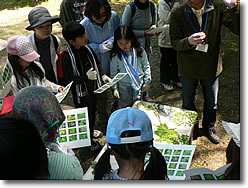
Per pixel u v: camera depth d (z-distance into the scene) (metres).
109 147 1.55
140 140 1.44
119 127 1.45
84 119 2.78
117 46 3.25
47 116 1.70
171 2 3.76
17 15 8.40
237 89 4.33
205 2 2.68
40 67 2.79
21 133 1.11
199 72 3.05
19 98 1.66
